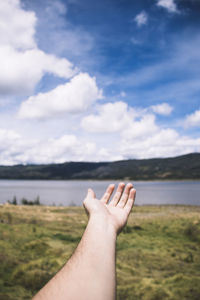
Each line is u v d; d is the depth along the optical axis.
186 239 16.47
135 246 12.75
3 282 4.94
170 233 18.12
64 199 89.31
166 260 10.20
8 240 9.04
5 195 109.31
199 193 117.44
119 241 13.67
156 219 26.45
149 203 70.69
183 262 10.22
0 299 4.11
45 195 110.94
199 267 9.43
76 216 25.39
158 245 13.59
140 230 18.92
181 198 90.12
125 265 8.38
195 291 5.32
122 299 5.11
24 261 6.67
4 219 18.05
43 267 6.05
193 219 25.03
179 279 6.20
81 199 89.06
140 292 5.41
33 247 8.23
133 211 37.88
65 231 14.95
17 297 4.32
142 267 8.60
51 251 8.07
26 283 5.04
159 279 6.34
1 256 6.69
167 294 5.28
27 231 11.66
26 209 30.78
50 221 19.89
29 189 171.38
